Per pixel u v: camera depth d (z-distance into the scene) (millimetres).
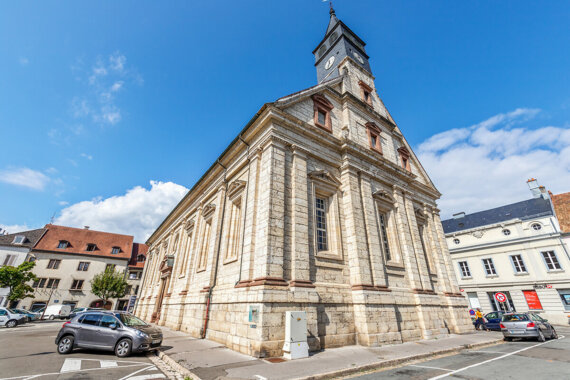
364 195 14320
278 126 12531
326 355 8773
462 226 35031
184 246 20891
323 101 15578
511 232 28359
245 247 11117
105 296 38469
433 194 20828
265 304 8812
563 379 6000
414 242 16297
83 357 8664
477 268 29828
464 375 6664
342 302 11141
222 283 12711
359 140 16531
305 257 10703
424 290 14812
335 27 24641
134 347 8938
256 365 7414
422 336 13125
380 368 7750
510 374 6625
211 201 17766
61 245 41500
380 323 11211
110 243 46219
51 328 20562
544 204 28438
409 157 21672
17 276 29047
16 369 7059
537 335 12422
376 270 12641
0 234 43500
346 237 12984
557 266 24875
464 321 16609
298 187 11812
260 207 11203
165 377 6648
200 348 9906
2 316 21438
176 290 19203
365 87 20453
